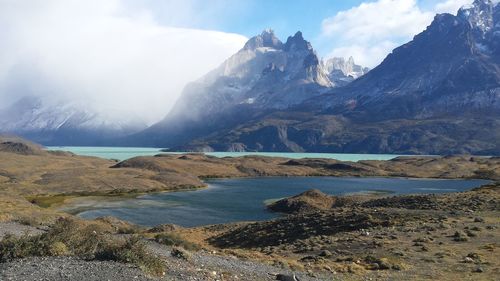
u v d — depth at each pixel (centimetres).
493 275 2530
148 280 1866
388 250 3384
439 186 17488
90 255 2212
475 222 4444
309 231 4744
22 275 1748
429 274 2611
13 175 16700
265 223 5781
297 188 16812
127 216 9494
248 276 2370
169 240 3606
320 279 2466
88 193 14188
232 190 16038
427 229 4153
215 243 5297
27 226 4697
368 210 5503
